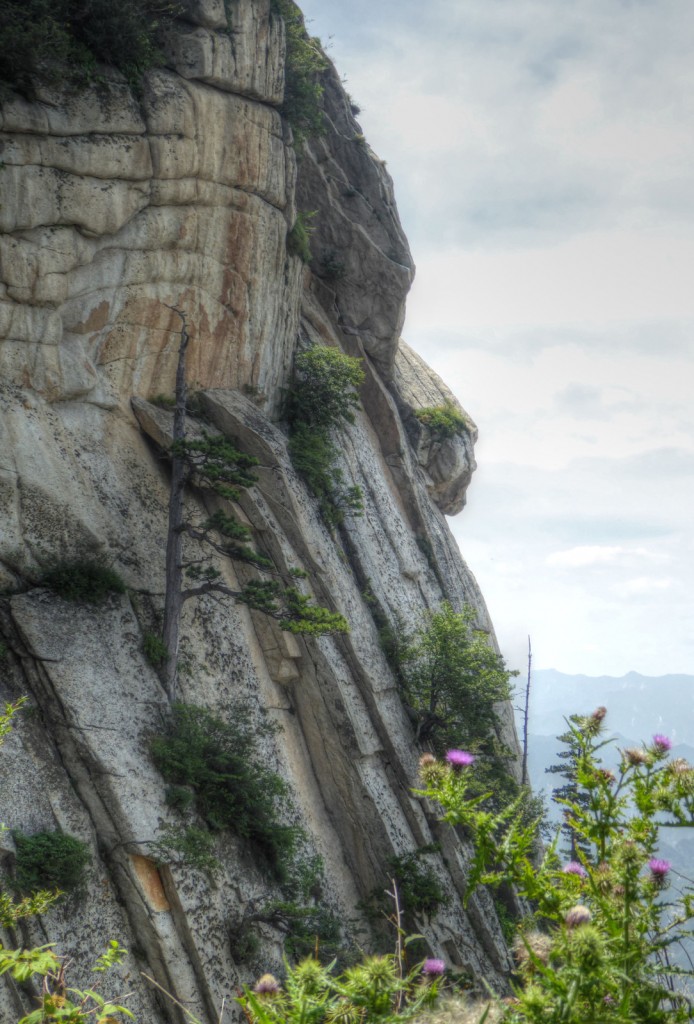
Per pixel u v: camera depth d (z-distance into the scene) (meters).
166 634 31.61
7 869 24.06
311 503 41.62
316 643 37.75
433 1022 5.62
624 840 5.73
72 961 24.22
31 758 26.55
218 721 31.94
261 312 43.47
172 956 26.25
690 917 5.55
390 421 55.09
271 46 42.31
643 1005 5.31
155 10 38.53
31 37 31.75
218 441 32.94
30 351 33.19
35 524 31.02
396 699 41.19
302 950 29.98
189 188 38.34
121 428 36.62
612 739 6.14
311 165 54.66
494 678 41.69
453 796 5.86
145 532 34.75
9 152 31.91
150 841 26.94
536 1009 5.33
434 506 59.91
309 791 36.72
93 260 35.25
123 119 35.41
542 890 5.70
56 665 28.23
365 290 55.62
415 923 34.94
